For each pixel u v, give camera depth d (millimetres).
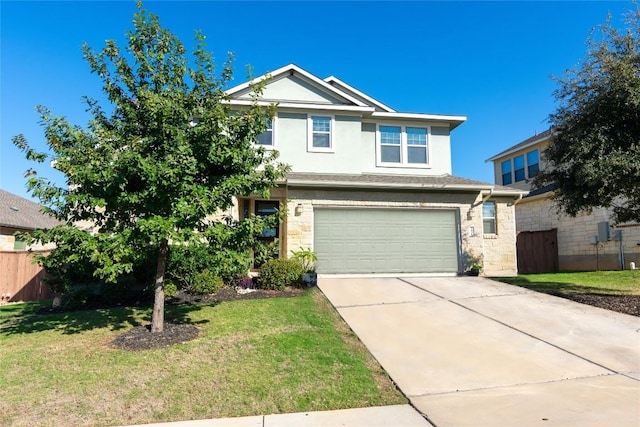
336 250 13234
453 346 6508
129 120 6871
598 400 4539
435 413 4246
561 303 9352
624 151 8688
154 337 6645
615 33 9094
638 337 6934
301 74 15859
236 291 10719
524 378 5266
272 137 14805
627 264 15617
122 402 4441
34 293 13453
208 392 4688
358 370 5418
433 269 13664
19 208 20766
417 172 16031
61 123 6312
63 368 5453
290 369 5379
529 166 22000
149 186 6191
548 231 18875
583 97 9305
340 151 15164
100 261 5867
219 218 12570
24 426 3930
